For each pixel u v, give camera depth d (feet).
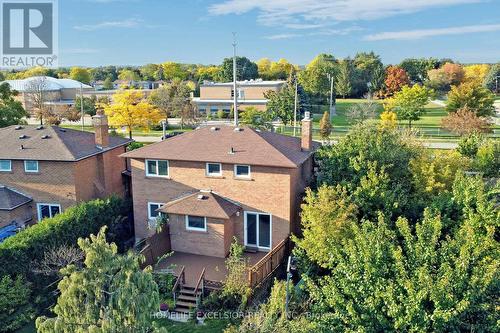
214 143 98.07
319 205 78.02
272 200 90.58
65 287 38.40
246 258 88.17
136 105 208.44
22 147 105.70
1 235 95.81
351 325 48.52
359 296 50.01
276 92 275.80
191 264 86.48
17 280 70.08
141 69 595.88
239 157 91.40
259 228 92.73
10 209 99.25
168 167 97.25
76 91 383.65
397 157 96.78
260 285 75.82
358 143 99.45
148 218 100.83
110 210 95.86
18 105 183.42
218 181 93.97
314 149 109.81
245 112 254.68
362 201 83.20
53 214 105.40
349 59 446.60
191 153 95.45
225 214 87.20
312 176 108.88
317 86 340.80
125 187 123.24
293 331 46.09
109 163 114.32
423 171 92.22
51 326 36.96
